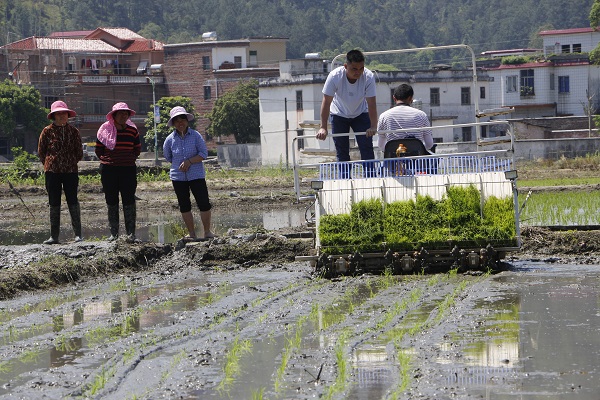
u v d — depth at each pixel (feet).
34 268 50.75
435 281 46.60
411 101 54.49
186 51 358.23
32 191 157.89
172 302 43.70
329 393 26.76
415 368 29.30
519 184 145.79
